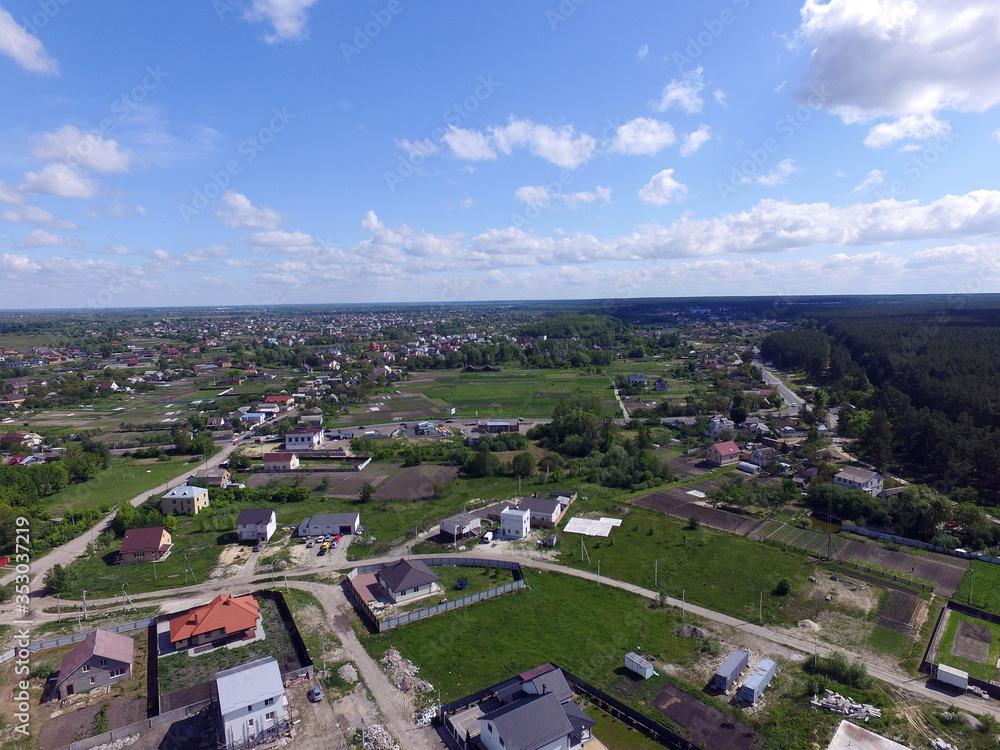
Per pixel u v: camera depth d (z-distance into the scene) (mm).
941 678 45094
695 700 43375
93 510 83375
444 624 54219
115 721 41812
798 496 87375
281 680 41906
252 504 90562
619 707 42188
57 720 42094
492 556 69375
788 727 40312
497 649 50188
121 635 50625
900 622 53812
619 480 96812
